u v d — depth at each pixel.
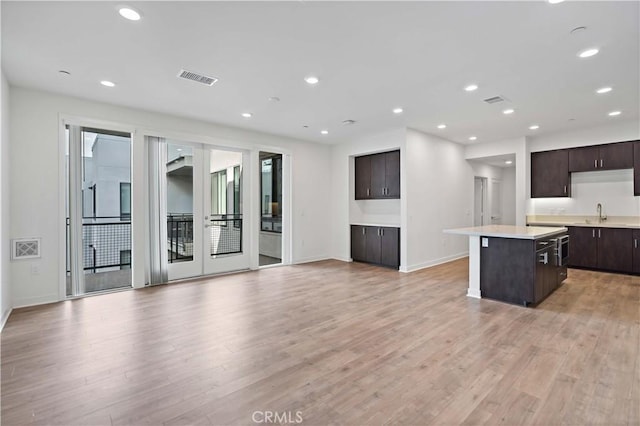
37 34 2.50
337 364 2.34
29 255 3.63
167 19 2.31
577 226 5.61
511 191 8.45
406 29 2.46
